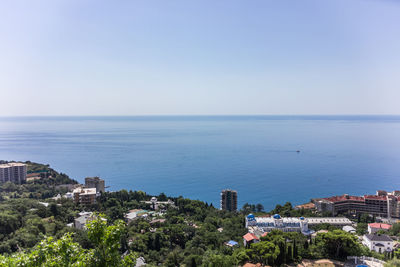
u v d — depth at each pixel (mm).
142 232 166875
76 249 44438
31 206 185625
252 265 110000
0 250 113250
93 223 45750
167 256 133375
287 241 130750
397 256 116938
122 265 45656
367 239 137625
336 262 113375
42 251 42125
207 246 147000
